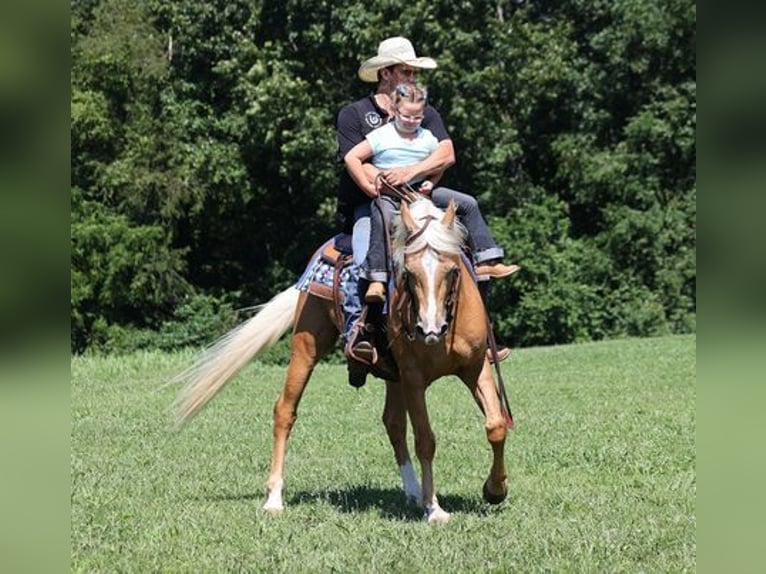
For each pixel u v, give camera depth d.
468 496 10.44
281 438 10.10
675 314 43.41
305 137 39.31
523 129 46.47
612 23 46.53
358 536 8.48
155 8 42.88
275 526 8.99
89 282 41.22
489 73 40.94
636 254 44.28
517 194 44.66
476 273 9.54
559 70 42.72
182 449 14.22
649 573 7.20
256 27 41.75
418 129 9.75
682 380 22.39
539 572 7.26
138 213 42.75
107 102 42.31
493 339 9.34
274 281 44.28
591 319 43.22
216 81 42.88
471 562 7.59
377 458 13.33
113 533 8.74
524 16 44.78
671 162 45.03
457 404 19.22
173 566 7.61
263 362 40.78
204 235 45.28
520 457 12.83
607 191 44.75
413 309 8.57
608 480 11.12
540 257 43.28
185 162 41.56
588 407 18.27
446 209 8.88
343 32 40.44
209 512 9.67
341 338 10.19
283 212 44.53
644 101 45.75
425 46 40.78
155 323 43.69
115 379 24.83
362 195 9.98
